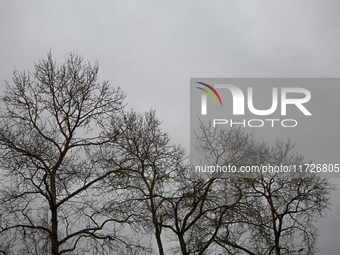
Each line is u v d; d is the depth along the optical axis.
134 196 20.25
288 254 22.06
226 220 19.64
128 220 19.53
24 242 18.62
